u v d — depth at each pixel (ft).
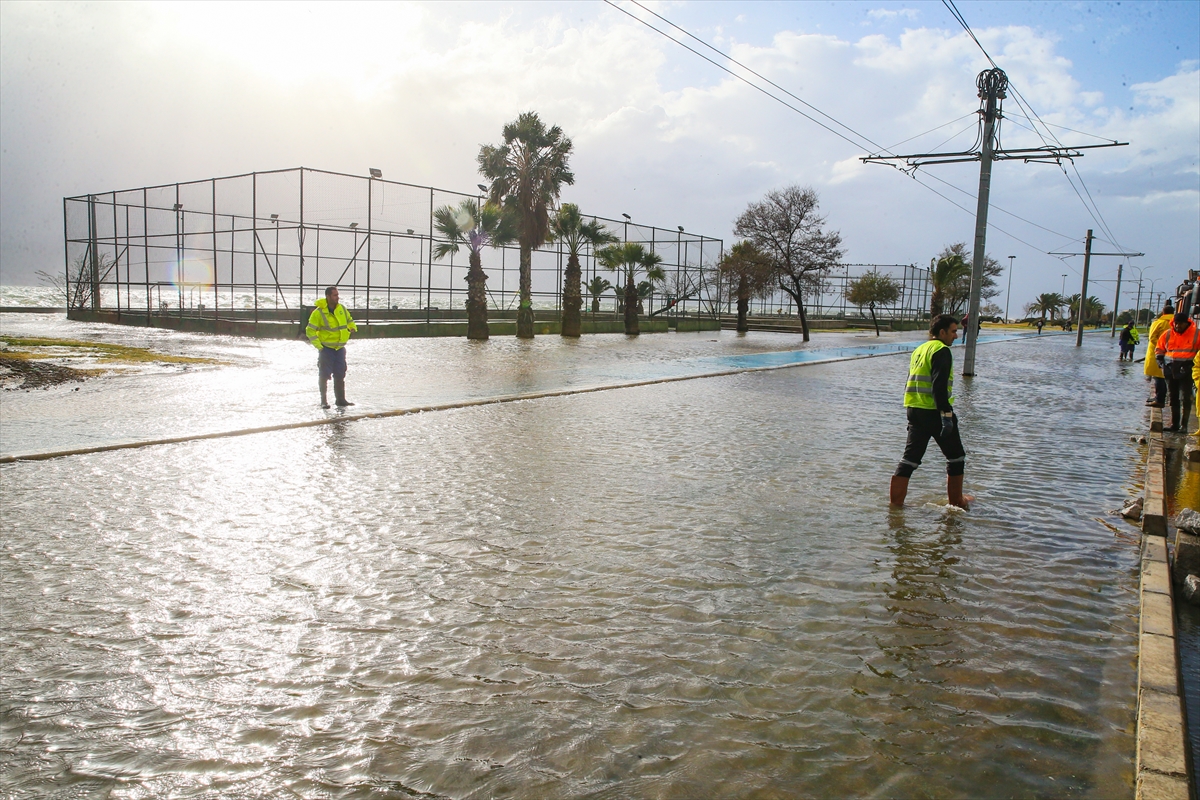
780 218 114.32
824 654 11.98
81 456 26.27
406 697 10.51
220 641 12.25
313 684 10.87
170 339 81.15
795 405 43.16
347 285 92.38
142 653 11.82
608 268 119.85
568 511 20.16
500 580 15.06
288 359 62.34
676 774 8.76
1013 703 10.58
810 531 18.69
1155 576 15.19
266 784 8.55
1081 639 12.74
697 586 14.85
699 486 23.21
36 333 84.38
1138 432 37.47
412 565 15.87
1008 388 59.31
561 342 93.56
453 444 29.40
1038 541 18.29
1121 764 9.15
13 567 15.56
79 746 9.34
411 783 8.57
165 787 8.51
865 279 185.06
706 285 138.00
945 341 21.09
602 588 14.69
